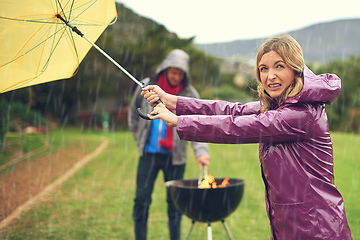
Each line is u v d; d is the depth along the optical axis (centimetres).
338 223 165
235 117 177
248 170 772
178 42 2614
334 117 2247
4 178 640
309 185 167
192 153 1081
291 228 170
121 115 2552
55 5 213
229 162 888
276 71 173
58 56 226
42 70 221
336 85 168
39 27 215
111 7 238
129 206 505
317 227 165
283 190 171
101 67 2547
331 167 172
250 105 212
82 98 2584
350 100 2420
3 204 491
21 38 212
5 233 383
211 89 3747
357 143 1251
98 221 435
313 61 3005
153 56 2533
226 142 179
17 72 216
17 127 1393
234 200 288
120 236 384
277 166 172
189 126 180
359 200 515
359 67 2741
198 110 215
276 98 181
